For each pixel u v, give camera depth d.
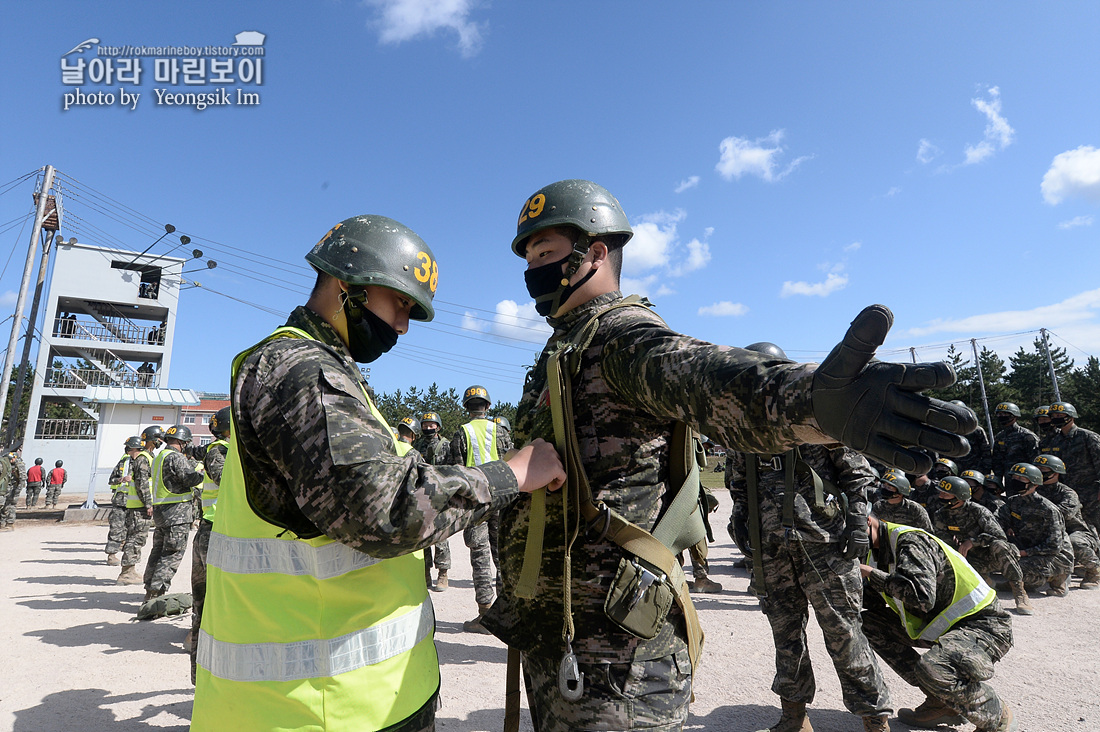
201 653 1.59
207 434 39.06
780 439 1.09
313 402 1.33
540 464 1.58
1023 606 6.36
